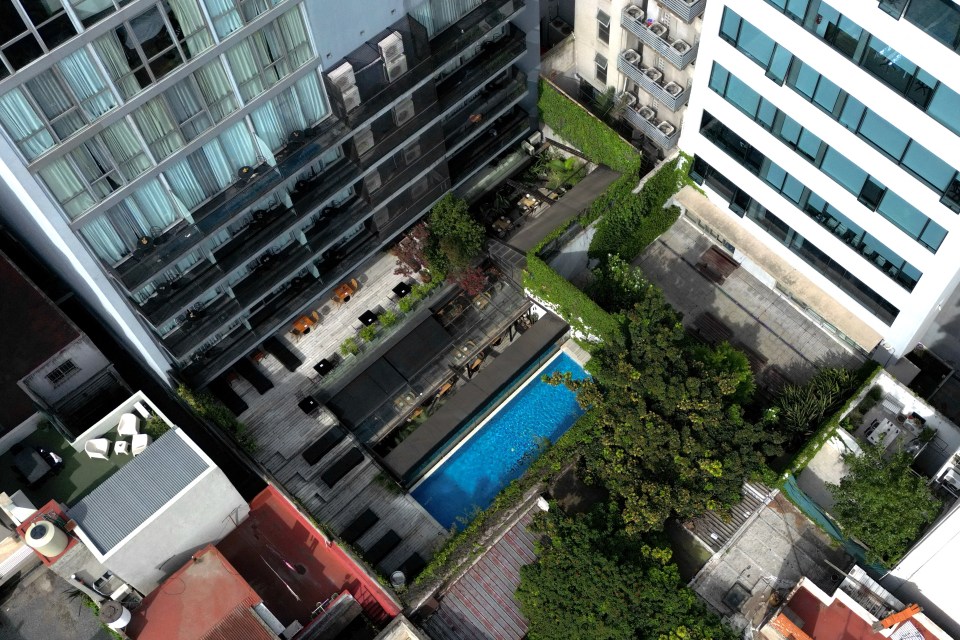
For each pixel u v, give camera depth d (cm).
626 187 6019
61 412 5394
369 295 6059
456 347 5900
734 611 5128
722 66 5203
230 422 5481
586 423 5384
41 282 5672
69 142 3972
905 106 4366
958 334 5966
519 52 5834
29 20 3506
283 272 5400
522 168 6506
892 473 4994
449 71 5662
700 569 5253
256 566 5125
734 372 5344
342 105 4881
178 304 4956
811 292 5838
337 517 5472
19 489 4812
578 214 5897
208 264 5050
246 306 5328
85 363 5372
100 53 3806
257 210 5156
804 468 5459
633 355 5259
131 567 4572
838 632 4878
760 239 5991
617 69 6141
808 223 5481
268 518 5241
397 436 5797
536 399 5875
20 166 3894
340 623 4991
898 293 5241
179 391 5394
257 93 4553
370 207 5578
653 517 4884
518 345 5875
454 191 6353
